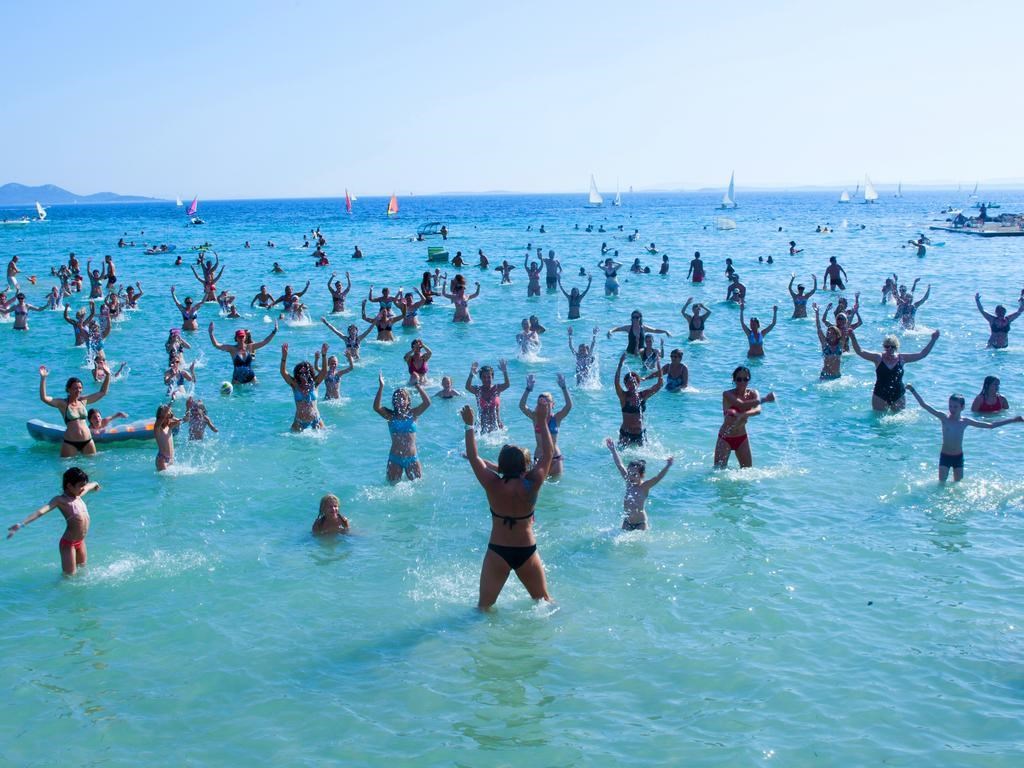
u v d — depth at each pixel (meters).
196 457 16.30
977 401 18.17
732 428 14.80
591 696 8.22
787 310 35.69
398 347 28.75
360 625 9.73
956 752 7.21
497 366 25.28
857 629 9.36
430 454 16.47
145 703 8.20
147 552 11.82
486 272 55.00
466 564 11.43
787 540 11.88
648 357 24.77
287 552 11.84
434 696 8.27
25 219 152.88
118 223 154.62
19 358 27.38
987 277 46.47
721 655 8.91
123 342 30.31
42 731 7.76
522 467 10.02
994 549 11.40
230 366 25.80
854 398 20.11
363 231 111.75
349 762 7.27
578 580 10.80
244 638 9.45
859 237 85.94
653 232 100.31
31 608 10.17
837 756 7.19
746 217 149.88
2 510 13.53
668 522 12.66
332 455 16.41
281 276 53.66
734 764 7.12
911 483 14.10
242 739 7.63
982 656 8.73
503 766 7.18
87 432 16.47
